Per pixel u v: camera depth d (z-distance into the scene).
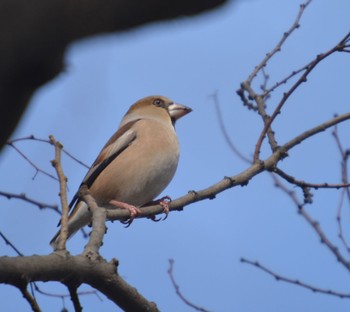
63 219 6.41
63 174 6.86
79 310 5.85
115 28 2.49
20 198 8.63
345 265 9.20
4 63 2.48
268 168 8.79
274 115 8.86
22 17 2.46
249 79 9.75
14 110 2.56
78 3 2.45
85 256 5.87
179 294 9.25
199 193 8.89
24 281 5.24
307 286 9.25
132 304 6.24
